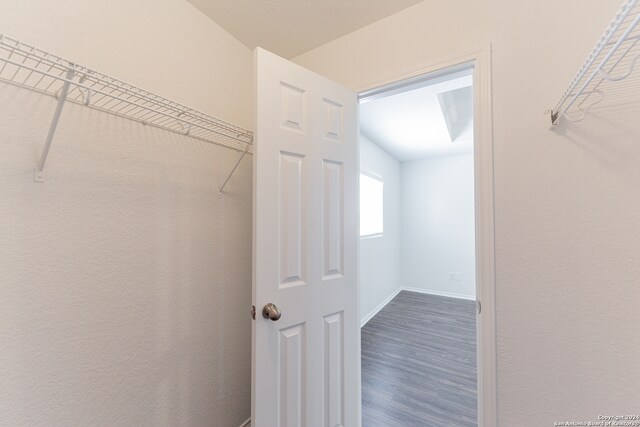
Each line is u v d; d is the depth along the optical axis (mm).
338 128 1350
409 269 5008
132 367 1024
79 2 890
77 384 881
